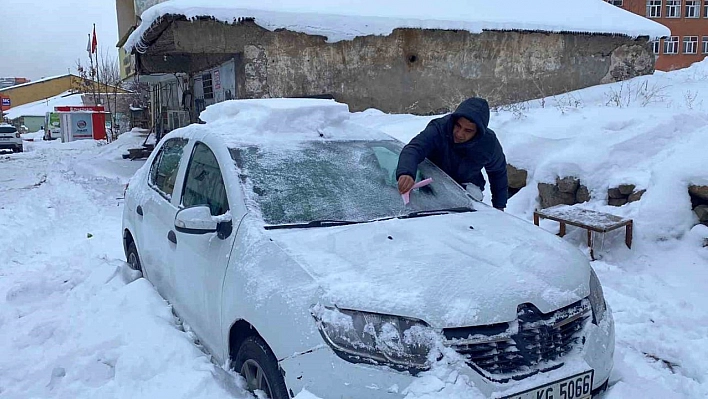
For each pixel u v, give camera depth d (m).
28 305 5.03
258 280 2.86
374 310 2.48
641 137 7.04
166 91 20.73
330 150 3.93
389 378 2.37
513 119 8.72
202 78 14.22
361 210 3.47
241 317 2.89
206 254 3.42
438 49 12.36
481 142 4.20
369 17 11.48
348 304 2.51
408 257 2.80
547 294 2.66
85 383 3.48
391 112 12.21
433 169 4.18
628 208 6.35
